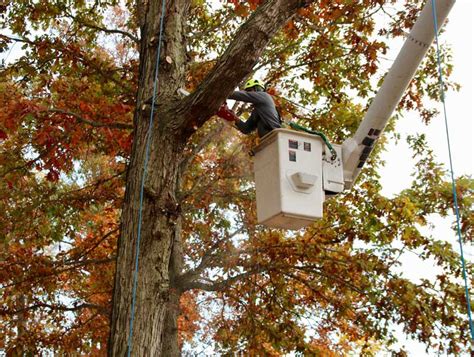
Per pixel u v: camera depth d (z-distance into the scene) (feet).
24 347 35.24
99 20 38.37
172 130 20.90
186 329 47.37
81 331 37.27
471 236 36.37
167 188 20.63
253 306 36.99
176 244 34.50
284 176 19.25
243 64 19.53
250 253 35.65
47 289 35.22
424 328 33.32
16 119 27.45
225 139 37.40
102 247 39.99
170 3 24.11
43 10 35.24
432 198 37.73
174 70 22.88
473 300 33.83
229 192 37.32
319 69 38.81
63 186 41.37
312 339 42.04
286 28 33.83
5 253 40.65
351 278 35.65
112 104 33.19
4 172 33.88
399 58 20.11
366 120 21.07
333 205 37.19
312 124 38.34
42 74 34.47
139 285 19.47
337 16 33.22
